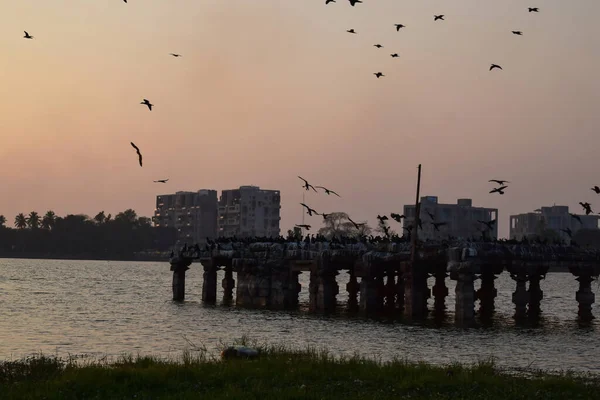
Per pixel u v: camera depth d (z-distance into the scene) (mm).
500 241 88062
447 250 85125
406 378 44094
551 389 43500
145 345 68688
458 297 83750
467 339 72312
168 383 42062
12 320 89062
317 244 98062
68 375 43500
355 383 42969
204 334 76125
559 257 89625
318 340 71000
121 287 163500
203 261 114750
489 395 41094
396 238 95062
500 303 126812
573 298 152125
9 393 39562
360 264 94000
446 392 41781
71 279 197125
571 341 72688
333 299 97625
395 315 93000
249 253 106500
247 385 41844
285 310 99750
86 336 74938
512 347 67938
